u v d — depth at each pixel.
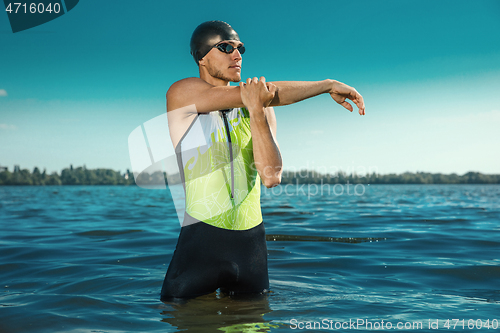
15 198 23.58
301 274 3.09
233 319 1.72
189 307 1.78
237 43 1.77
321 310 1.96
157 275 2.99
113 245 4.93
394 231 6.28
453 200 18.06
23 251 4.45
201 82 1.63
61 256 4.10
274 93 1.47
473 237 5.52
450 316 1.92
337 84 1.55
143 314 1.87
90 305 2.07
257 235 1.88
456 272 3.17
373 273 3.16
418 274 3.11
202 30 1.76
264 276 1.93
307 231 6.29
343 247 4.69
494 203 15.27
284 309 1.94
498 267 3.33
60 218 9.27
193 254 1.76
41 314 1.90
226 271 1.76
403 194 27.20
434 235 5.77
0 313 1.92
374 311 1.99
